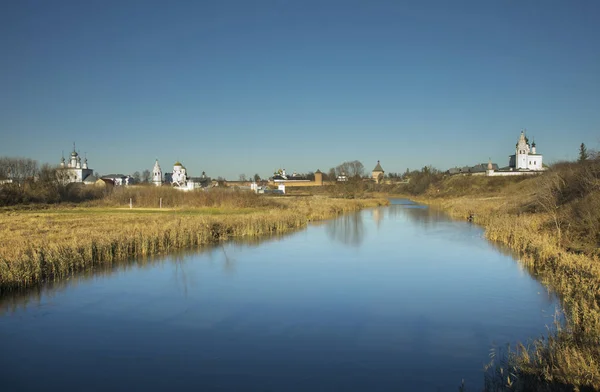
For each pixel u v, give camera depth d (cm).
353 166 17425
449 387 1157
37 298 2023
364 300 1997
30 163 8875
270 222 4419
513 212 4669
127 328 1645
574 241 2681
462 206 6562
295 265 2745
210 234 3681
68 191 7725
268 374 1263
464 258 2916
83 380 1237
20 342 1511
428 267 2658
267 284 2284
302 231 4403
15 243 2619
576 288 1742
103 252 2784
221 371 1285
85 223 4122
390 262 2828
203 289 2188
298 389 1173
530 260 2566
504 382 1141
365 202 8525
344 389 1165
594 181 3441
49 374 1274
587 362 1057
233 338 1548
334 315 1791
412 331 1595
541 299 1928
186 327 1659
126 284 2272
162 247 3209
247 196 6881
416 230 4444
